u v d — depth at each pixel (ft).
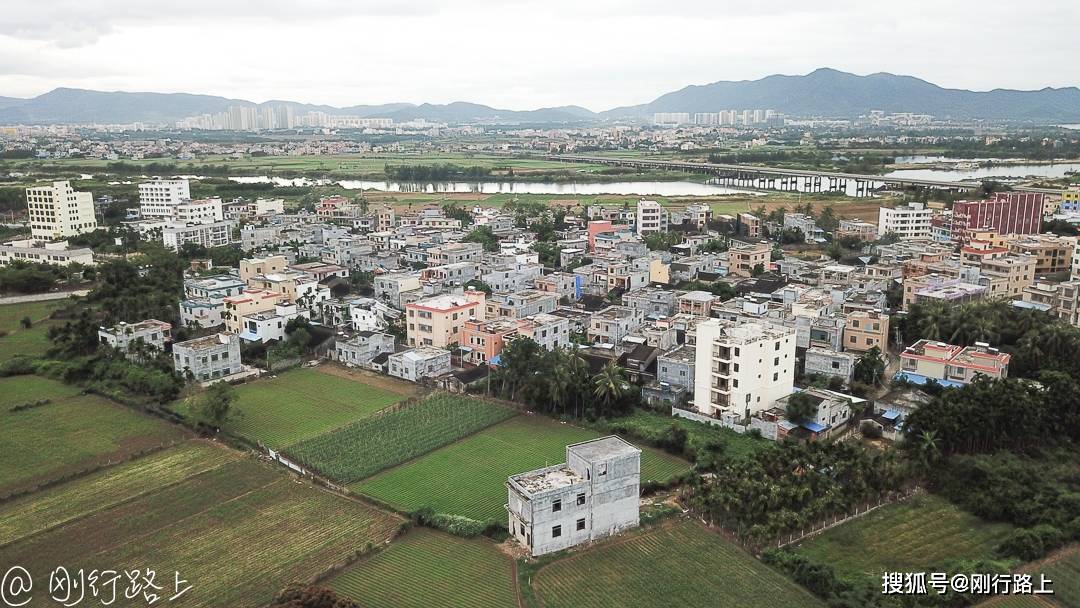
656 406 443.32
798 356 501.15
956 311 512.22
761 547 298.35
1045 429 372.58
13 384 486.79
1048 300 579.07
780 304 586.86
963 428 355.56
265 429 420.36
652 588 276.82
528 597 270.87
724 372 422.41
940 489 339.36
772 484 314.35
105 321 554.05
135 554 301.63
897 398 431.43
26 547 306.76
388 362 511.81
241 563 294.66
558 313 618.03
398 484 358.02
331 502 341.21
